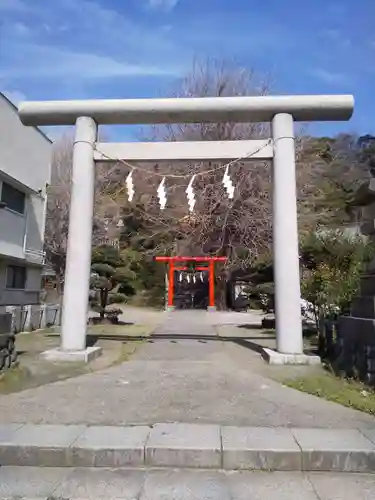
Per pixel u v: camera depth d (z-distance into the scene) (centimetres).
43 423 452
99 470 369
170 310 3212
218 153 900
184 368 785
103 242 3131
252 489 335
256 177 2873
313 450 375
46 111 905
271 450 375
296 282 841
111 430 428
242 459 374
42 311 1609
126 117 909
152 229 3575
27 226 1591
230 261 3114
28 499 319
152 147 909
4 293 1441
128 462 378
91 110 903
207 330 1628
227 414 492
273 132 890
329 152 3953
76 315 862
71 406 521
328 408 521
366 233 774
